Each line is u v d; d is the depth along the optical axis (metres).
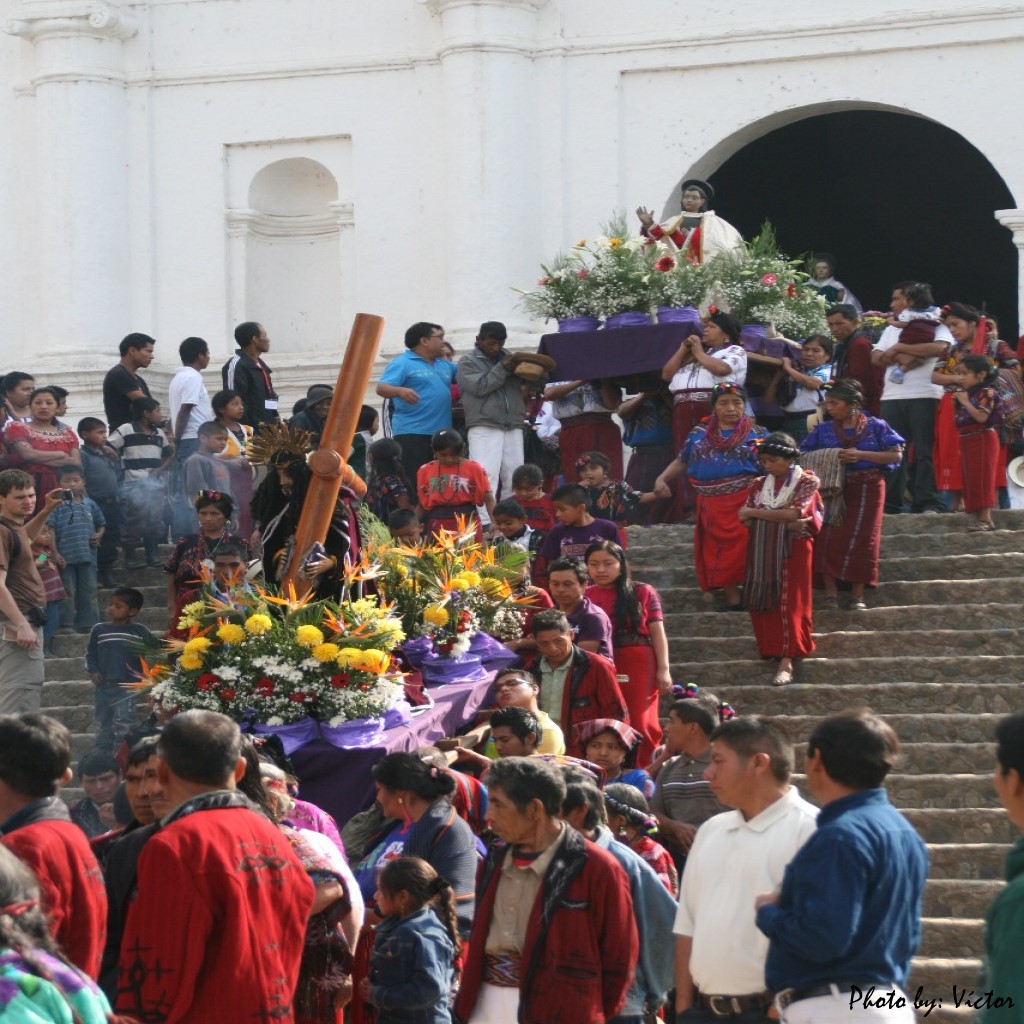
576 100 24.06
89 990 5.82
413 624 12.34
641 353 17.55
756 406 18.12
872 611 14.81
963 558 15.41
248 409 18.80
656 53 23.88
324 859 8.23
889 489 17.98
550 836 7.98
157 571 18.55
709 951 7.63
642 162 23.98
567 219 24.06
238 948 6.88
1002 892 6.11
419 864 8.73
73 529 17.05
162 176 25.19
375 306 24.59
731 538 15.05
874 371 18.31
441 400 18.52
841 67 23.38
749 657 14.60
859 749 7.05
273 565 11.35
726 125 23.75
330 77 24.78
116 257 25.02
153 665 11.06
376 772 9.46
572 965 7.75
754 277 18.23
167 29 25.19
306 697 10.47
